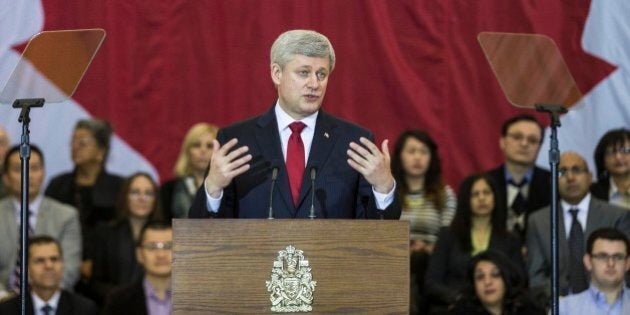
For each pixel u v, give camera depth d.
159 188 20.36
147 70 20.94
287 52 11.95
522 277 17.70
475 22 21.17
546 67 15.29
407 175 20.05
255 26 20.98
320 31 20.98
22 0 20.73
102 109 20.89
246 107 20.95
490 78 21.17
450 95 21.16
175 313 10.59
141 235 18.67
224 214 12.02
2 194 20.09
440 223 19.94
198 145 20.33
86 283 19.80
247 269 10.62
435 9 21.16
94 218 20.52
